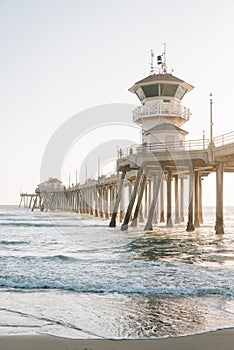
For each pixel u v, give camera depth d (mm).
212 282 10180
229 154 23781
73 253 16953
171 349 5605
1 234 30000
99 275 11242
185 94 35438
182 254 16312
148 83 33594
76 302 8445
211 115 25875
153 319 7145
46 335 6199
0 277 10945
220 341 5910
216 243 20766
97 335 6242
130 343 5828
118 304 8242
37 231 33500
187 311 7648
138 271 11883
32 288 9773
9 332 6383
